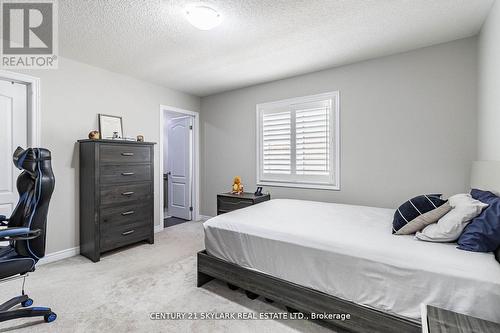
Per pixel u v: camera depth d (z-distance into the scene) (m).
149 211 3.35
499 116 1.75
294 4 1.90
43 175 1.72
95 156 2.78
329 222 1.99
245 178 4.15
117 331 1.60
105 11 1.97
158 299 1.98
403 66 2.75
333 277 1.53
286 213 2.35
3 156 2.51
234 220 2.08
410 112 2.73
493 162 1.72
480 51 2.26
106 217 2.88
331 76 3.25
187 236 3.70
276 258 1.76
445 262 1.23
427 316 1.08
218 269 2.05
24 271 1.56
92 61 3.00
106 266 2.61
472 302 1.11
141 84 3.72
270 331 1.61
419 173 2.70
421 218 1.61
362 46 2.62
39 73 2.68
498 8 1.75
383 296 1.35
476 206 1.38
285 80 3.66
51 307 1.86
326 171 3.32
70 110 2.92
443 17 2.08
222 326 1.66
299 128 3.53
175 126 4.96
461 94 2.45
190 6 1.89
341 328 1.62
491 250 1.30
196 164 4.68
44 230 1.71
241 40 2.48
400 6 1.93
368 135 2.99
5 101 2.52
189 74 3.49
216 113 4.50
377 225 1.90
